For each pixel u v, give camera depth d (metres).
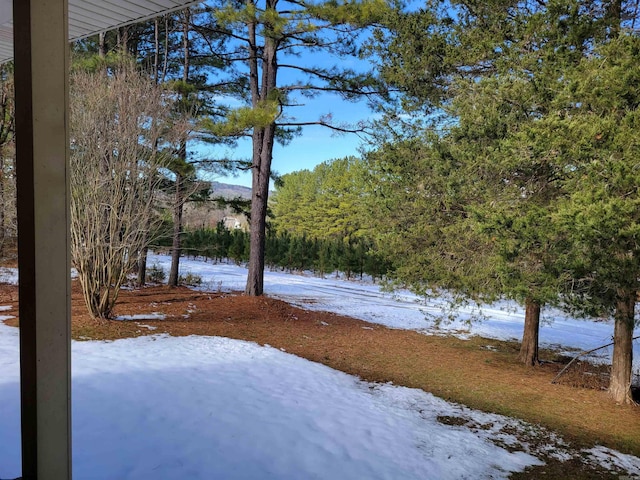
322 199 33.72
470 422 4.84
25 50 1.41
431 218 6.93
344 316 10.50
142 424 3.59
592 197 4.21
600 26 5.19
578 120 4.46
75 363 4.90
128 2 2.73
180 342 6.40
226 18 8.79
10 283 10.23
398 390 5.65
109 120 7.12
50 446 1.48
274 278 18.95
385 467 3.53
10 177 9.52
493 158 5.54
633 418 5.34
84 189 6.91
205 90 13.66
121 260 7.33
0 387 3.89
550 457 4.16
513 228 4.88
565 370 7.34
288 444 3.65
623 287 4.61
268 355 6.31
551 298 4.82
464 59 6.89
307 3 8.86
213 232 29.02
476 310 13.16
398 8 8.15
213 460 3.20
